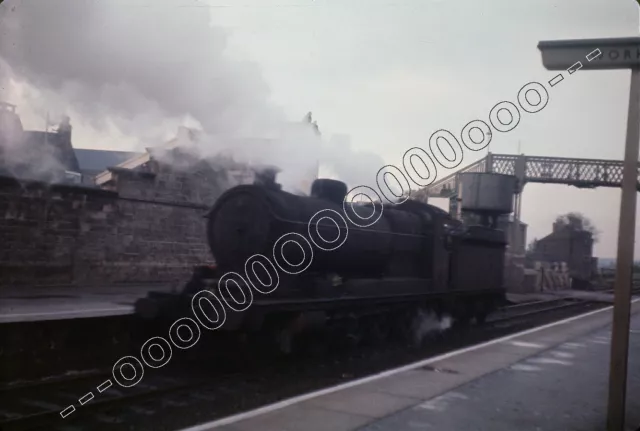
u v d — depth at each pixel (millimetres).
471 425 6086
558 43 5621
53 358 8898
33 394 7332
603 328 14742
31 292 12633
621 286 5691
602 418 6559
